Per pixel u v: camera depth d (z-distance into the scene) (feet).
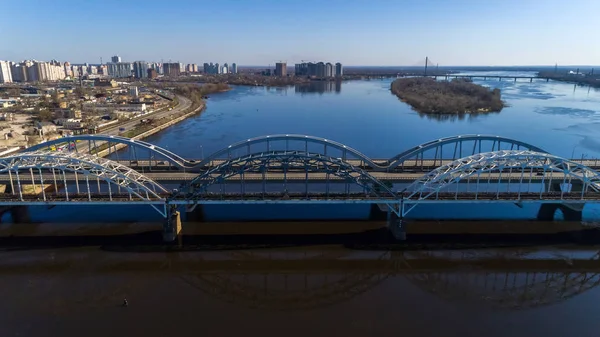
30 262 213.25
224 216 265.13
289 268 212.84
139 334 158.92
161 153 314.14
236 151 479.82
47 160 232.12
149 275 205.05
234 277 204.85
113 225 250.78
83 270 207.00
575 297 188.14
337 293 190.90
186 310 175.83
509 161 235.40
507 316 173.27
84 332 159.94
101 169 229.04
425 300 185.16
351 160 349.61
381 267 214.07
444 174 227.81
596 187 245.45
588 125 630.33
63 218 259.39
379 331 161.99
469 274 207.72
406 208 270.46
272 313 174.40
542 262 217.56
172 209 239.09
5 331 160.56
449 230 247.50
